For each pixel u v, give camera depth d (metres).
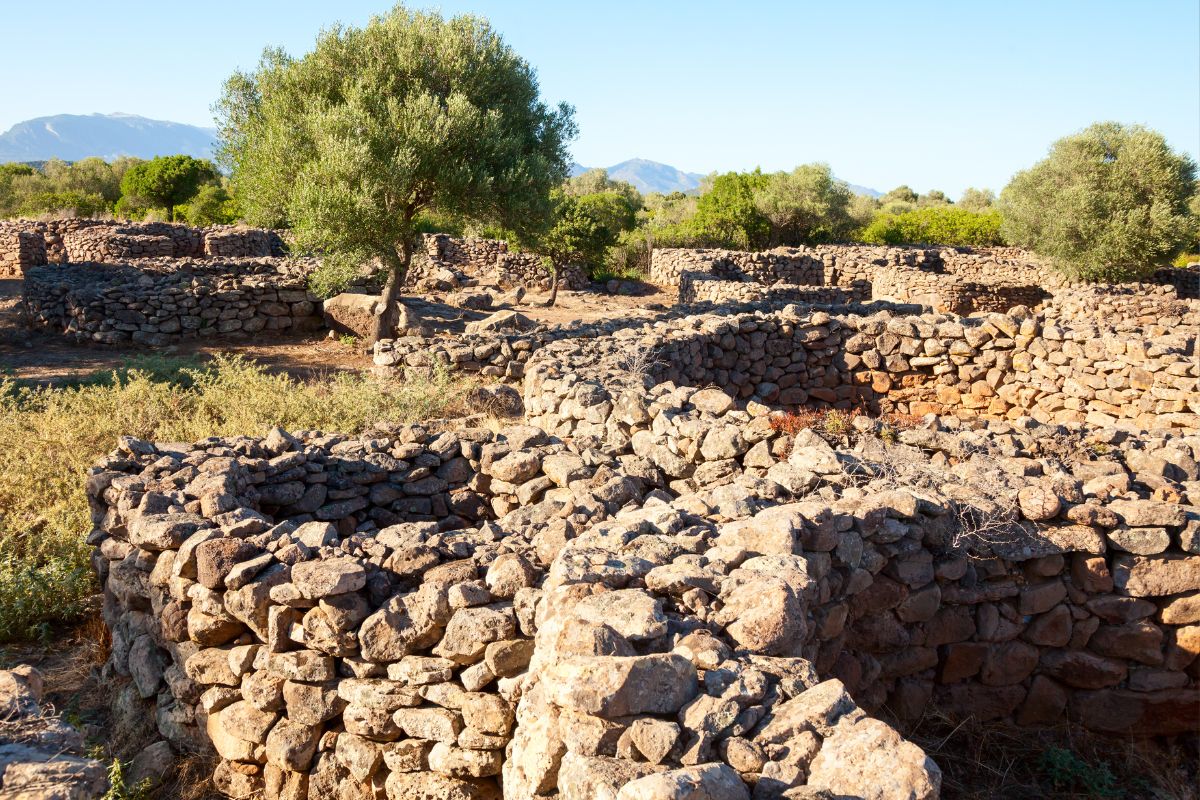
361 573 3.82
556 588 3.32
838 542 4.14
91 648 5.27
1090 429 7.99
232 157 17.09
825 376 13.19
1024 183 28.73
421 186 15.80
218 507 4.74
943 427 7.96
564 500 5.43
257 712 3.85
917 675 4.61
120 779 3.83
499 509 6.09
